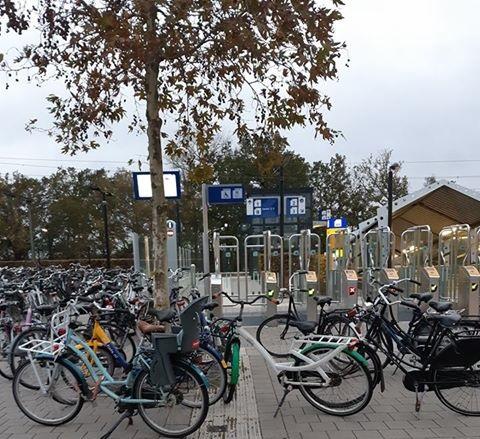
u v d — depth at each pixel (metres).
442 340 4.02
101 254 39.88
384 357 5.11
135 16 3.45
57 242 41.25
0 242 38.53
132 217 39.50
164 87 4.79
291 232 17.17
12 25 4.02
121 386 3.71
